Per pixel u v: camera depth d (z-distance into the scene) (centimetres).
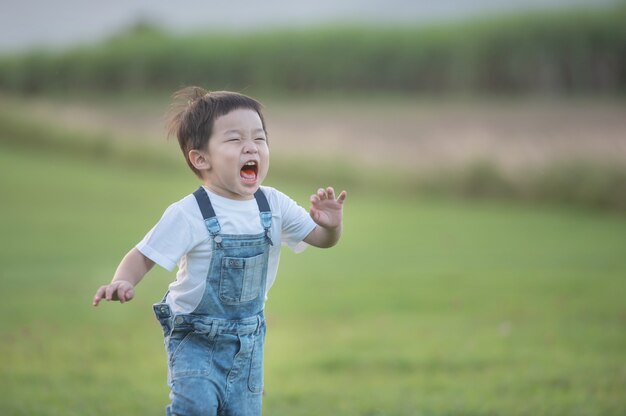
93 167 5547
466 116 7006
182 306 900
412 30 9844
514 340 1795
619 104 7550
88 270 2698
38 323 1966
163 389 1445
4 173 5119
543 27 8981
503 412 1298
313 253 3109
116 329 1927
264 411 1321
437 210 4212
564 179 4381
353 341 1817
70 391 1413
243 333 901
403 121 6819
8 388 1425
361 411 1318
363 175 4875
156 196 4522
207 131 894
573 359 1622
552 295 2300
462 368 1581
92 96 9888
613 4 9338
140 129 6606
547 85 9106
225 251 886
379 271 2738
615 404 1330
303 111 7875
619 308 2112
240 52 10312
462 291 2383
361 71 9938
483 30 9244
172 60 10481
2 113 6569
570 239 3369
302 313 2133
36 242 3209
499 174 4578
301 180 5000
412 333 1886
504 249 3141
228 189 896
